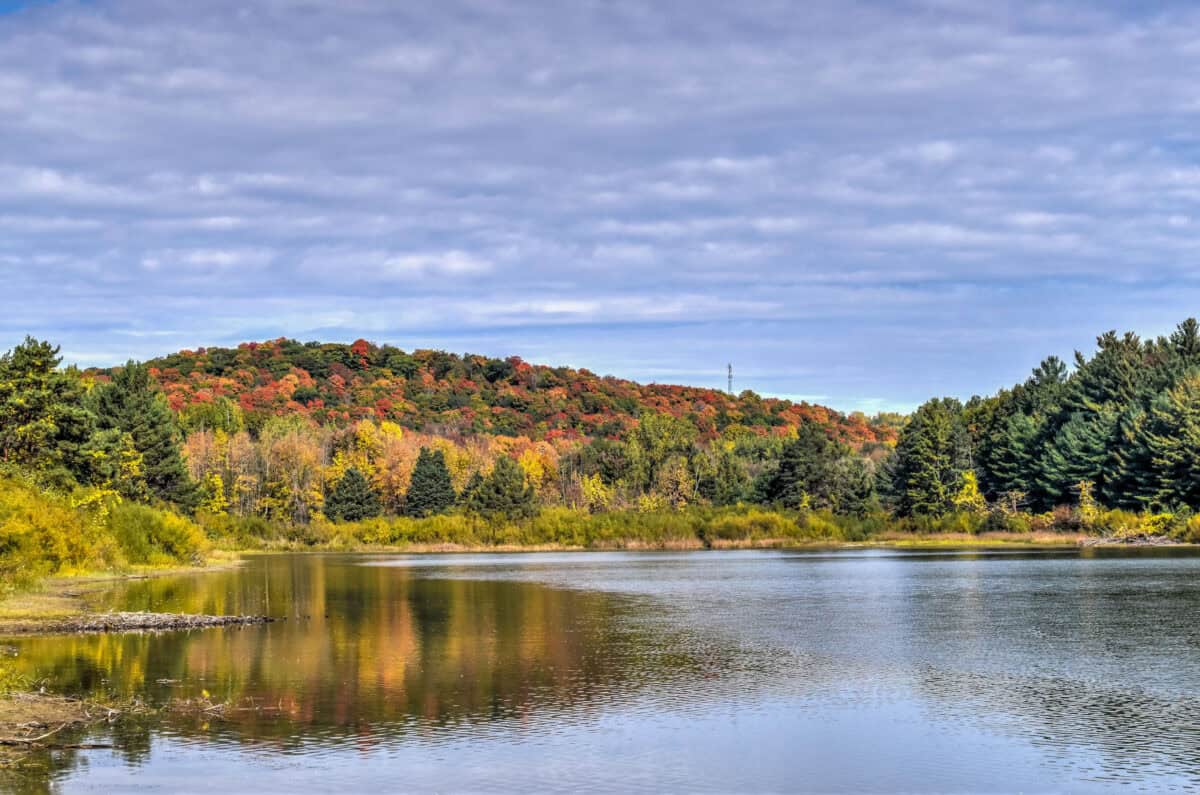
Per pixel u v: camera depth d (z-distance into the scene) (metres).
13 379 74.31
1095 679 31.03
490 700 27.73
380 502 161.38
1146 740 23.84
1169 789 20.28
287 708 26.58
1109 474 128.25
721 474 161.75
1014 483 145.38
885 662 34.03
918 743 23.53
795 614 48.34
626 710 26.69
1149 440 120.44
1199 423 118.38
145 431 103.88
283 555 118.50
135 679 30.30
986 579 68.31
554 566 90.25
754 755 22.48
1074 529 128.88
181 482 106.81
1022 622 44.47
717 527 129.50
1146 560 86.44
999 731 24.62
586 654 35.72
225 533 130.38
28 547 59.94
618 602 54.53
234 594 58.66
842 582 67.69
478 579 73.00
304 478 156.62
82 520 72.00
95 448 80.88
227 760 21.73
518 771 21.22
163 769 21.02
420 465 152.00
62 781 20.17
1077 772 21.38
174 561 84.62
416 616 47.38
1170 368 137.25
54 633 39.66
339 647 36.88
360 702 27.41
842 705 27.41
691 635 40.53
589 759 22.16
